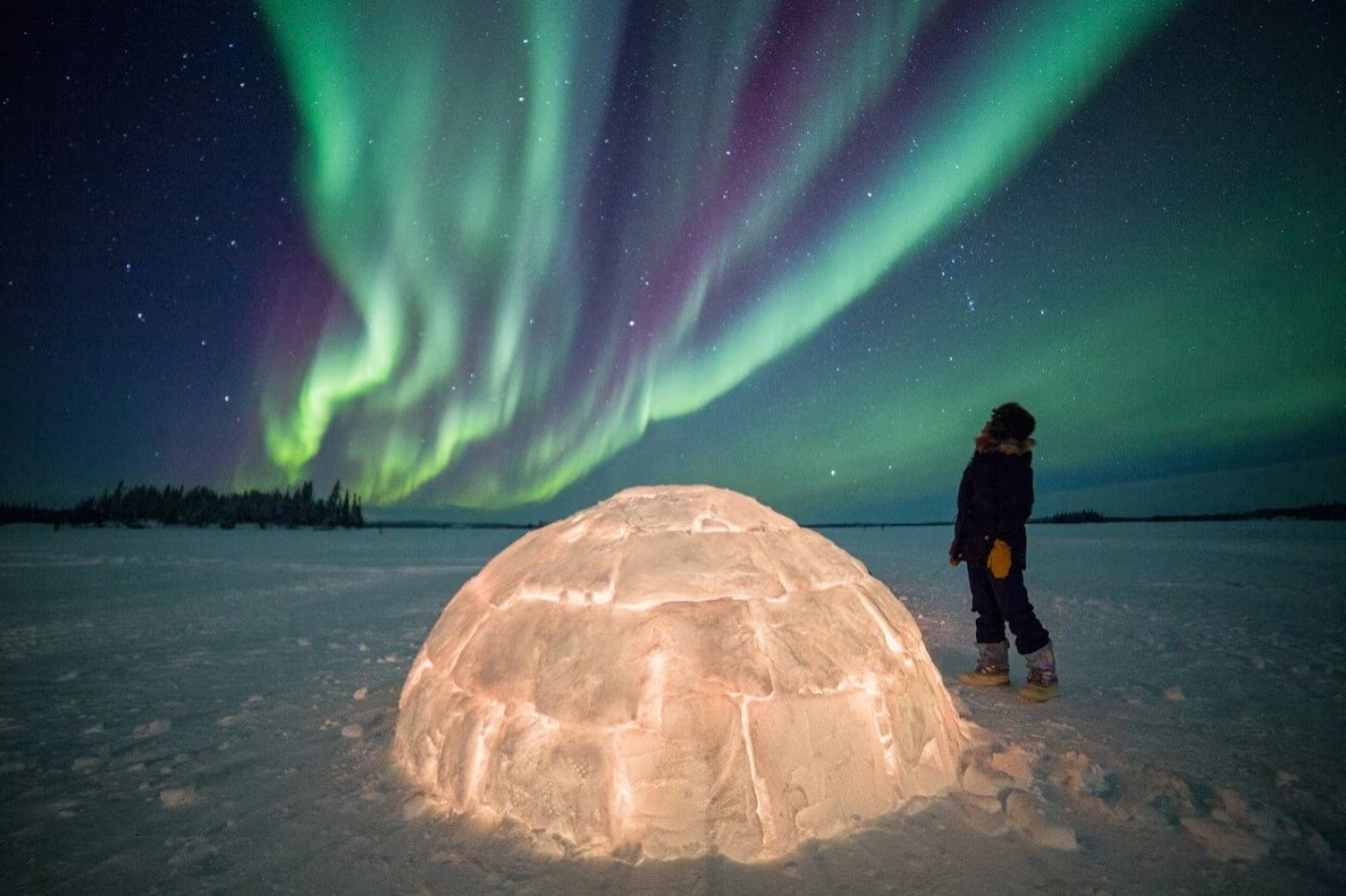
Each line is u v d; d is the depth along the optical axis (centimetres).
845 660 266
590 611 270
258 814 274
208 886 222
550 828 236
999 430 433
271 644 662
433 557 2095
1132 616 739
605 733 238
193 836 257
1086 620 718
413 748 303
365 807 273
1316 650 538
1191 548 1723
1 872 234
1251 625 658
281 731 382
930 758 274
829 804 239
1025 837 239
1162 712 384
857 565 334
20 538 2906
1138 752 319
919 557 1903
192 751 352
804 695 249
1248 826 247
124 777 318
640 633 254
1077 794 271
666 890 206
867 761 253
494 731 262
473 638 303
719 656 247
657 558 281
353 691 468
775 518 336
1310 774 294
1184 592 916
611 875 215
